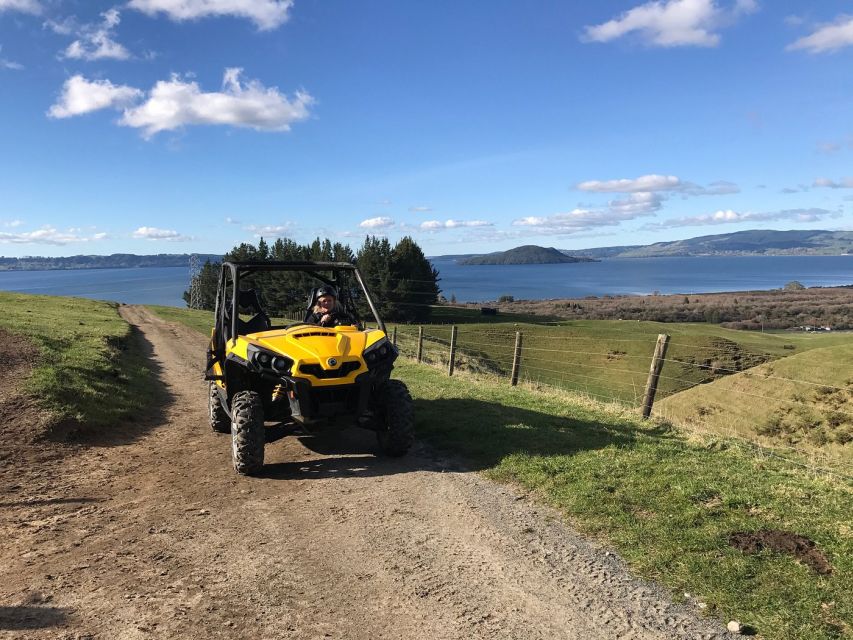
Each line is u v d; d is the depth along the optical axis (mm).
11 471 6141
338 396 5902
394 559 3975
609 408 9516
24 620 3166
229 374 6488
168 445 7543
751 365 46719
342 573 3768
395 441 6238
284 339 6043
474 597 3441
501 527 4508
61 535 4473
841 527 4211
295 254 77250
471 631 3068
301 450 6910
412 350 26062
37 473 6145
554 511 4816
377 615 3236
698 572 3633
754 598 3303
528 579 3660
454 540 4281
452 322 70375
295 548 4168
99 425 8141
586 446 6652
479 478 5738
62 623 3131
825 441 21203
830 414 22797
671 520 4434
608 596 3430
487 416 8352
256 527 4578
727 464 6027
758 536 4105
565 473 5648
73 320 26625
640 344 52938
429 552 4082
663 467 5797
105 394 9750
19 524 4715
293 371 5645
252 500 5234
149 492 5547
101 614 3234
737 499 4816
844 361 27500
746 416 24922
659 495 5004
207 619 3184
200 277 90438
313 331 6270
